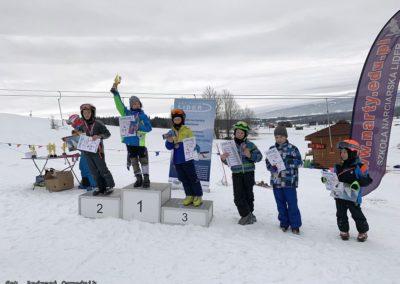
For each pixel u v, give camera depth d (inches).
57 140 1229.1
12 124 1417.3
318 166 930.1
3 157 756.0
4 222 238.5
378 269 178.7
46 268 162.9
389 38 303.7
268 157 236.2
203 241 209.3
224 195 360.5
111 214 252.7
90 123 259.6
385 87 305.9
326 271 172.9
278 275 166.1
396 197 425.1
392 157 1045.2
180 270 167.3
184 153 245.4
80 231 220.5
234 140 253.1
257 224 253.6
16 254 179.5
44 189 357.7
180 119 248.2
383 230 255.0
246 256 188.2
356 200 221.0
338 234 239.8
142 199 247.0
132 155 259.0
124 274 160.1
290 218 236.1
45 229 223.8
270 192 396.8
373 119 311.6
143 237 212.8
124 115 267.6
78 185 385.4
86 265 168.1
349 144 222.8
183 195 349.7
